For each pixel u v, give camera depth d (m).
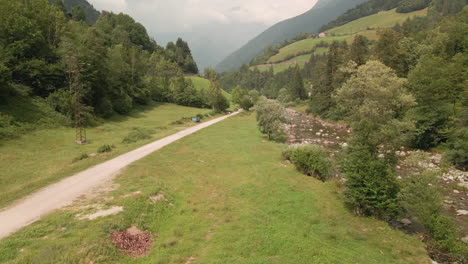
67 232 13.06
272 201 21.77
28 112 40.94
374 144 22.14
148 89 97.56
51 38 60.94
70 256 10.98
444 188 28.53
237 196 22.45
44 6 60.47
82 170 25.00
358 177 19.84
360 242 16.58
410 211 19.12
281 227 17.44
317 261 13.86
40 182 21.03
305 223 18.55
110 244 12.71
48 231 13.22
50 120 42.41
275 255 14.14
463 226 20.11
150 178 23.44
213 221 17.52
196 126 62.81
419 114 43.28
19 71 46.31
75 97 46.34
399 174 32.09
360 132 22.98
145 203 17.95
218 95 103.38
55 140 36.22
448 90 44.56
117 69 77.00
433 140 43.69
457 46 67.44
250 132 56.94
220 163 32.28
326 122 80.44
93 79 56.78
